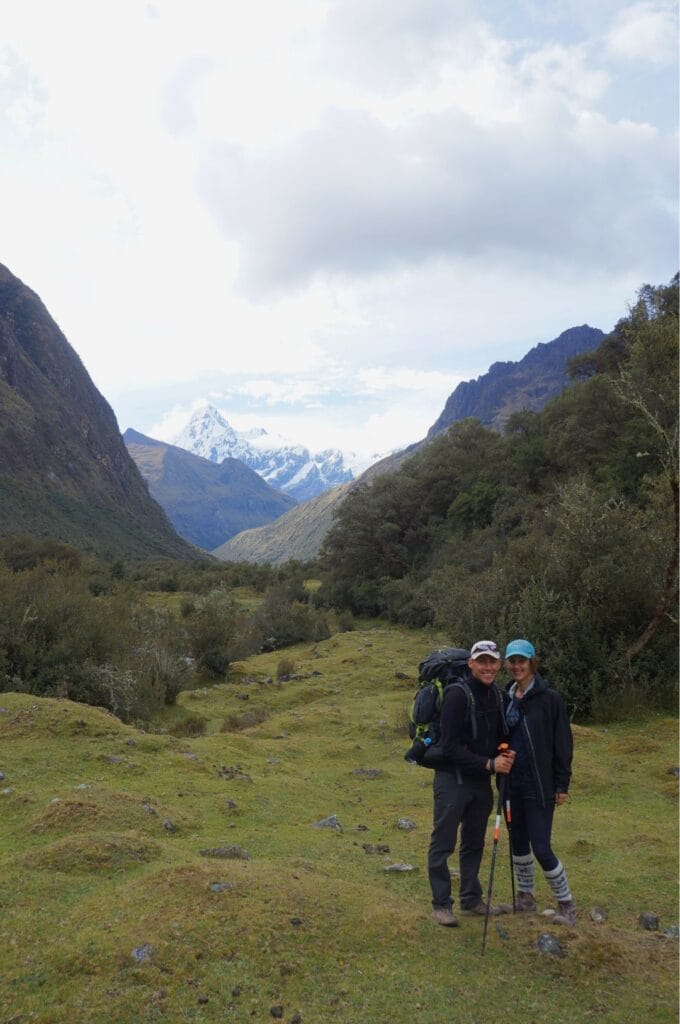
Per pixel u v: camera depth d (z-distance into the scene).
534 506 42.34
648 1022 4.11
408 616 41.53
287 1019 4.00
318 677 24.42
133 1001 4.04
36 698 12.79
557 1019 4.11
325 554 56.12
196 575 93.38
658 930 5.40
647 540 17.02
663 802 9.04
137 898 5.13
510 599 19.12
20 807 7.72
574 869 6.67
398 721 15.25
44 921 4.97
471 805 5.34
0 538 72.06
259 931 4.73
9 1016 3.90
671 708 15.02
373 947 4.76
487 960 4.67
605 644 15.55
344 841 7.38
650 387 35.72
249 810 8.35
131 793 8.16
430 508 55.97
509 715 5.50
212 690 22.62
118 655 19.56
